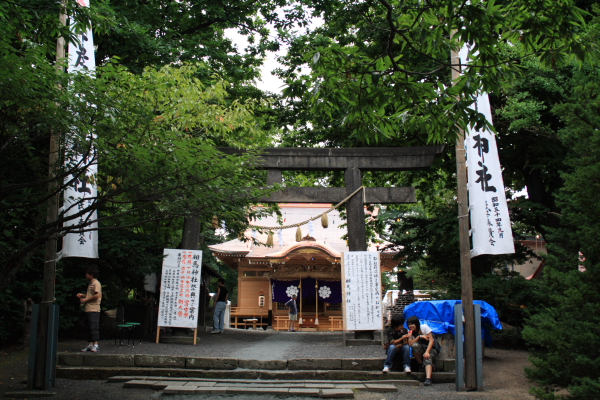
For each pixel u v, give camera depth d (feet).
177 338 39.58
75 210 31.99
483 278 46.24
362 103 19.77
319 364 30.81
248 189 30.48
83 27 24.18
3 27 20.51
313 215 94.89
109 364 30.71
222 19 52.31
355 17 50.19
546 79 38.96
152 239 43.96
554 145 44.70
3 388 26.40
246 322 83.92
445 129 22.11
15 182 27.73
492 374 32.50
